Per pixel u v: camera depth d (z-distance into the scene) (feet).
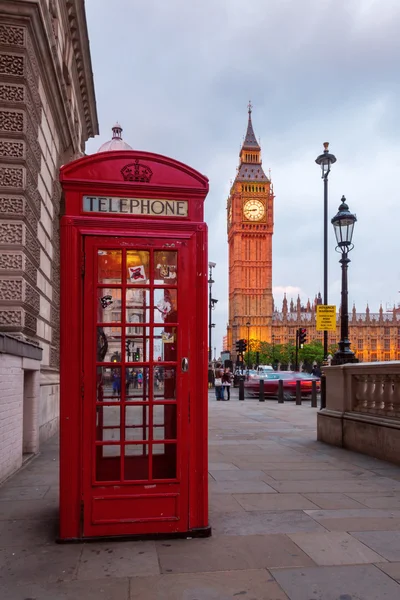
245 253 506.07
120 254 14.37
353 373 29.84
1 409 20.68
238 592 10.59
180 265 14.57
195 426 14.33
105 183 14.33
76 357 13.79
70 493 13.60
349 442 29.55
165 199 14.73
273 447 30.53
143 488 13.89
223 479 21.40
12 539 13.80
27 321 27.37
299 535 14.11
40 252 32.07
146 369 14.39
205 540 13.71
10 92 26.71
